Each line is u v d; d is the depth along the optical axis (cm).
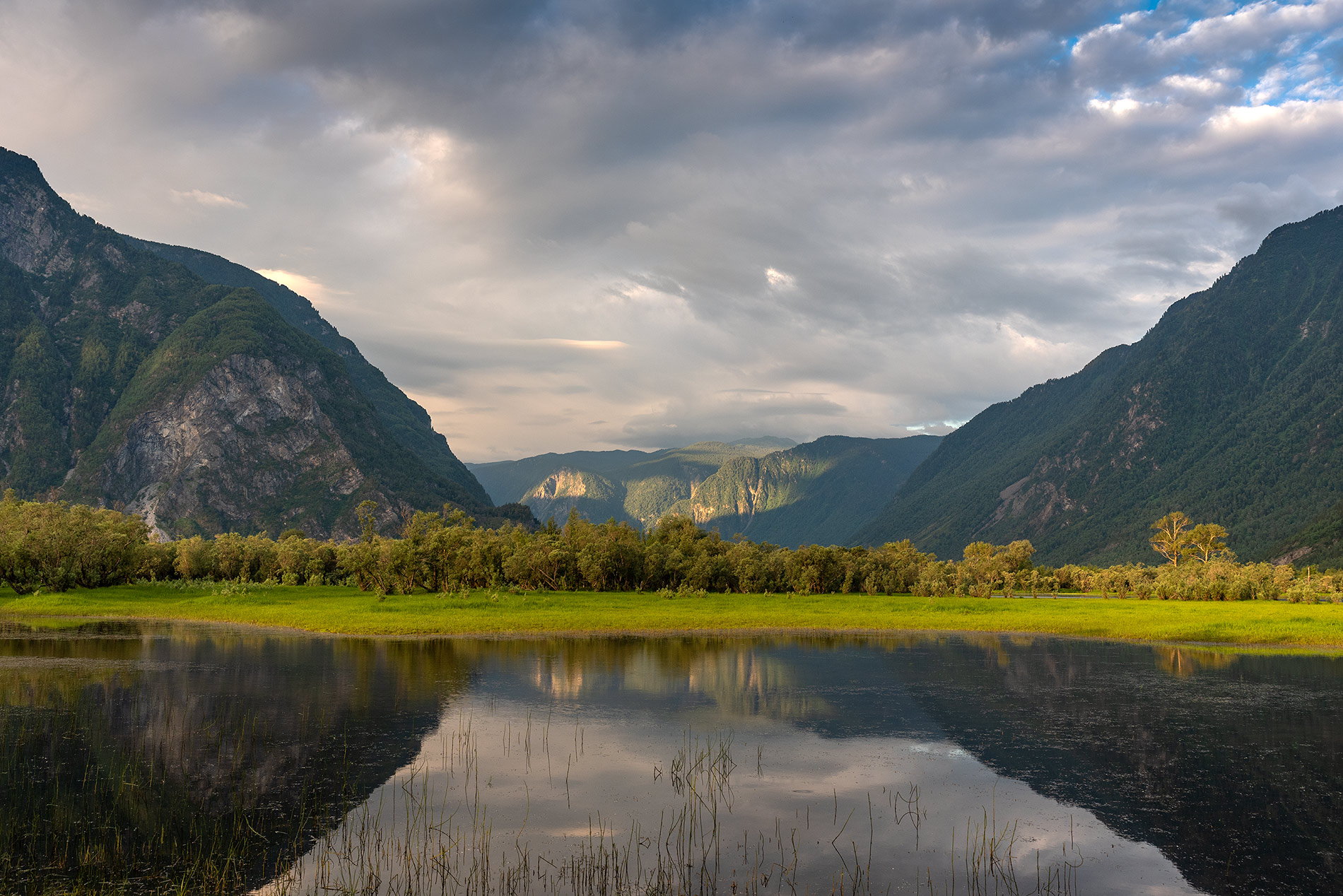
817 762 3141
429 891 2012
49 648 6069
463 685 4591
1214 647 6731
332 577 14200
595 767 3053
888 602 11138
